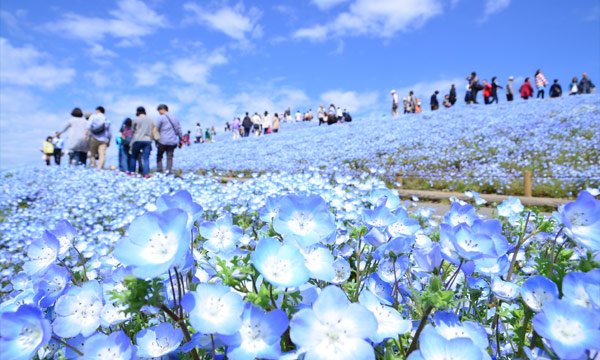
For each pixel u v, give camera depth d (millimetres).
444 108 34062
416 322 1608
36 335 1265
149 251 1152
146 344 1450
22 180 13773
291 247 1237
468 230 1391
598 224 1371
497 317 1693
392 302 1752
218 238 1917
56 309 1495
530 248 2350
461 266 1569
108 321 1614
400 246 1765
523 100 31359
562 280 1396
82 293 1536
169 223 1158
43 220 8375
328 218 1370
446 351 1151
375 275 1848
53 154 21984
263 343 1166
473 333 1367
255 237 2969
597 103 23062
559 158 14648
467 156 16453
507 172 13922
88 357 1347
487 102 32812
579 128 17938
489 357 1301
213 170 18938
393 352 1458
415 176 13289
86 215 8234
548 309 1135
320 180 6016
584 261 1396
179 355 1462
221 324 1133
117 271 1731
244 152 25094
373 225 1797
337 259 1841
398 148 19156
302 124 49844
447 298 1323
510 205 2783
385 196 2215
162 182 10297
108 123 15680
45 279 1774
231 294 1192
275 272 1208
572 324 1118
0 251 6551
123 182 11898
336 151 20297
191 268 1579
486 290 1848
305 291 1386
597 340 1074
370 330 1107
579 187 11055
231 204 5684
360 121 35031
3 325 1229
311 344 1110
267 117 41500
